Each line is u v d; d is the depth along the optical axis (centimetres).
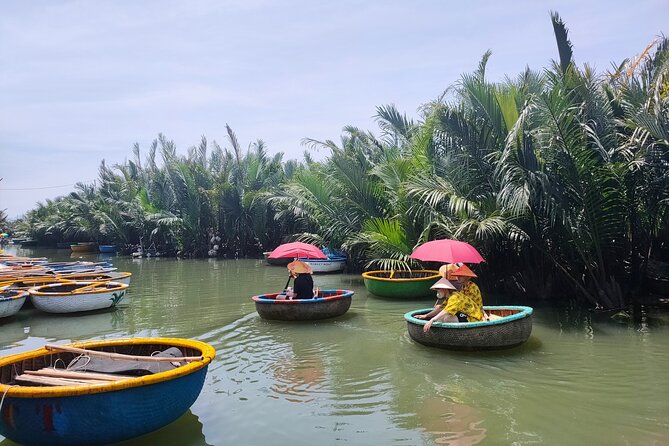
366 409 571
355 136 2145
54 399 439
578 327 942
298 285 1103
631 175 1044
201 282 1805
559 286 1228
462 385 646
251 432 518
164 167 3269
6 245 5956
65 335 987
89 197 4619
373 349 829
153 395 475
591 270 1080
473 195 1198
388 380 670
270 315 1052
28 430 446
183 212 3012
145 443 497
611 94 1129
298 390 638
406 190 1369
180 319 1120
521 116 961
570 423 525
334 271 2006
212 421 546
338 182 1706
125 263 2780
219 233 3069
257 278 1895
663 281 1175
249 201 2828
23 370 556
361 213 1694
